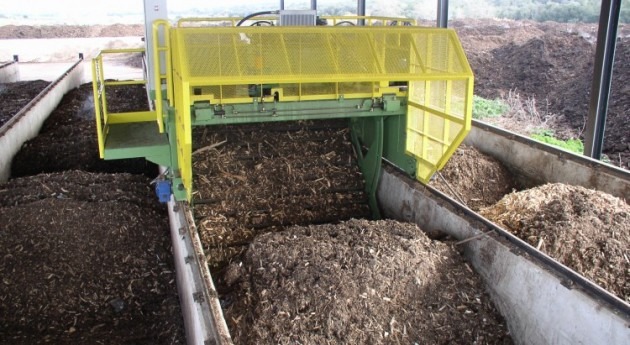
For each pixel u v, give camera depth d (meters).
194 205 4.57
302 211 4.75
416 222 4.39
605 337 2.64
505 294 3.30
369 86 4.40
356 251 3.43
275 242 3.61
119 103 10.97
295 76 3.76
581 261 3.45
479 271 3.55
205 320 2.70
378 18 5.43
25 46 24.36
